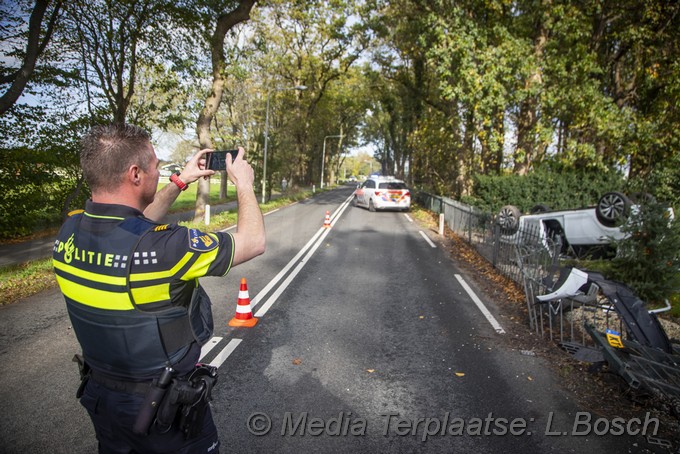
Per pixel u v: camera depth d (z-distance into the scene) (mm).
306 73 32719
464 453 3002
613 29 16562
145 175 1549
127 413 1429
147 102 13414
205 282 7711
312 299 6742
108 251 1374
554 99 13984
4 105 9047
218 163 1842
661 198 11750
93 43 11531
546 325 5695
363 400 3697
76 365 4250
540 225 10273
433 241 13391
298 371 4215
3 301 6453
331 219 19219
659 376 3533
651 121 14727
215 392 3771
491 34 15430
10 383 3865
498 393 3855
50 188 12047
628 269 6430
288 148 31938
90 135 1482
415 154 30969
